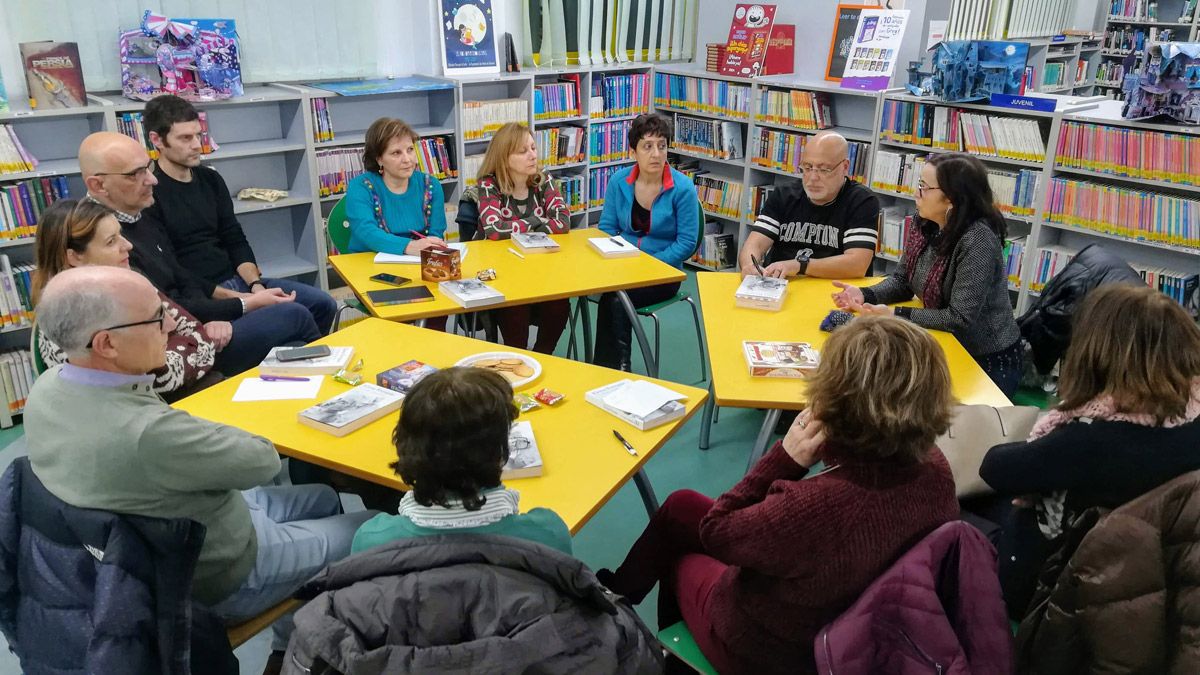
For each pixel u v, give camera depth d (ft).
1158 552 4.84
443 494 4.10
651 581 6.39
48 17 11.68
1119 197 12.73
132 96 12.23
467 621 3.73
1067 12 20.58
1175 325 5.20
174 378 8.07
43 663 5.02
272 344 10.11
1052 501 6.00
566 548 4.52
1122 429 5.40
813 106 16.03
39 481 4.99
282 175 14.75
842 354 4.46
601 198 18.66
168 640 4.73
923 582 4.27
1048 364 10.81
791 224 11.28
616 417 6.81
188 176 11.34
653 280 10.29
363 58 15.03
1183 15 24.49
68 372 4.99
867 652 4.35
